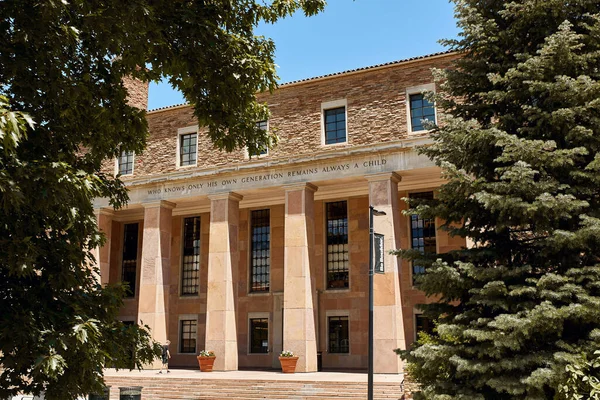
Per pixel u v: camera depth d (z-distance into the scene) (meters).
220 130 14.34
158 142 36.25
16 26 9.09
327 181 30.36
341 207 35.06
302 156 30.55
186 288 38.81
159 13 11.52
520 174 11.90
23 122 7.31
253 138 13.95
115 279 40.03
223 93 12.88
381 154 28.91
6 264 7.94
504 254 13.33
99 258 34.72
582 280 11.91
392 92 30.06
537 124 12.95
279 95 32.81
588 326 11.95
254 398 24.70
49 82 9.48
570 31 12.84
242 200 35.91
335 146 30.70
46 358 7.60
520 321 11.00
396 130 29.45
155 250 33.66
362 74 31.05
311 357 28.78
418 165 27.98
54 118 10.10
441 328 12.26
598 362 10.86
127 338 10.09
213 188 32.94
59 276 8.98
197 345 37.41
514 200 11.95
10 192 7.16
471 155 13.70
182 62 12.28
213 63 12.38
